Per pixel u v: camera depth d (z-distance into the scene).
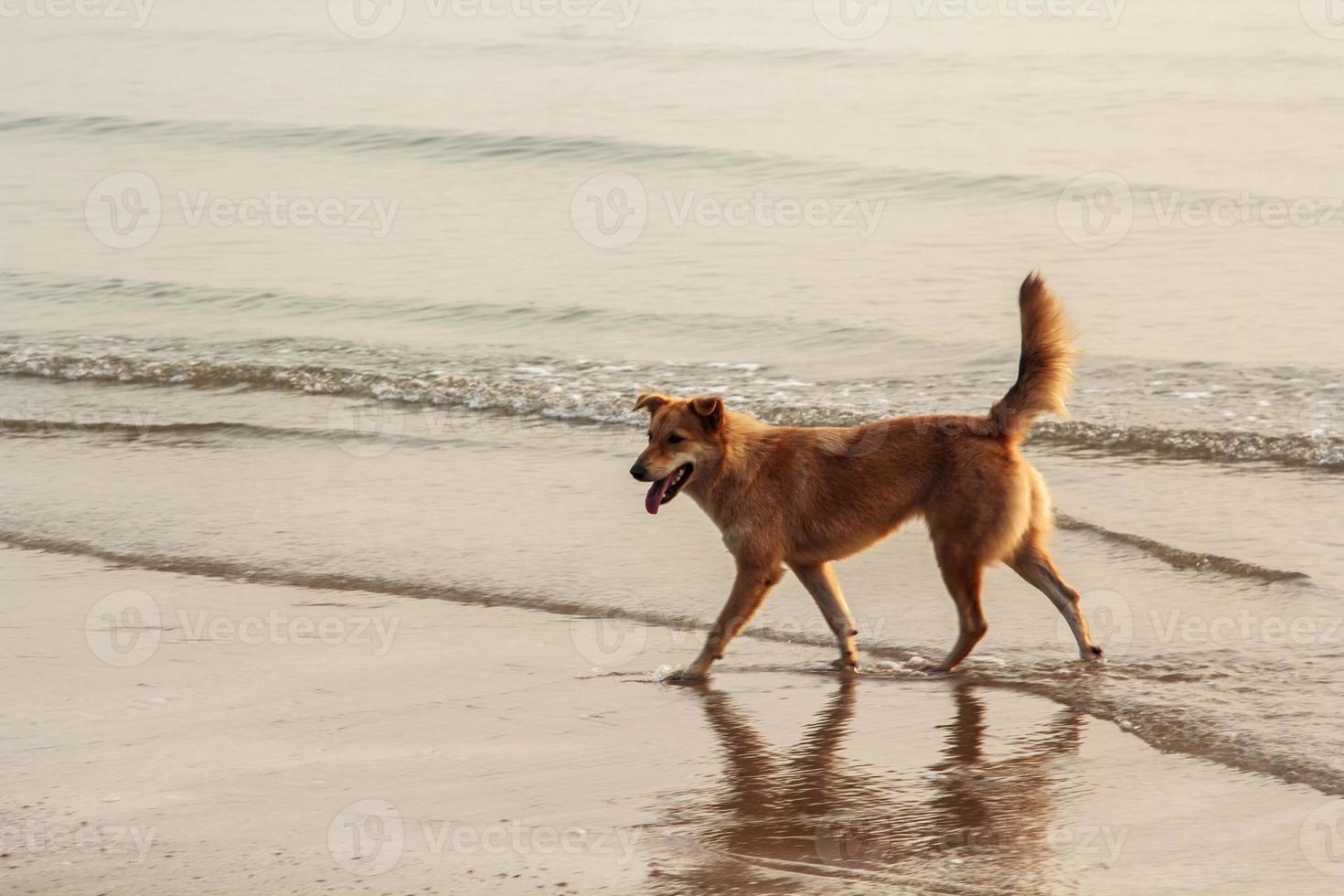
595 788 7.73
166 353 19.28
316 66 43.94
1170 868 6.48
